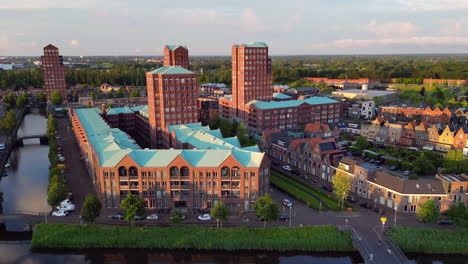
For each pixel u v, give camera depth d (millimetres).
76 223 112188
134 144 145375
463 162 149000
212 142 142250
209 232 107125
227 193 120188
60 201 119875
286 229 108125
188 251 104000
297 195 132375
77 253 104000
